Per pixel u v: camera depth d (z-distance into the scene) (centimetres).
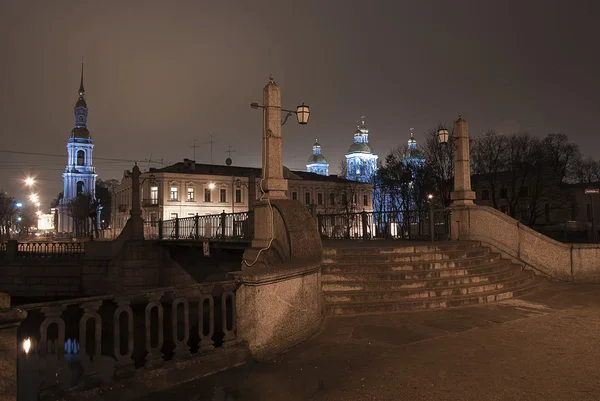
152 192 6250
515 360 584
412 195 4794
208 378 532
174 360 538
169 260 2917
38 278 3222
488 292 1000
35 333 1778
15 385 376
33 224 14988
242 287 618
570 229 4247
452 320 807
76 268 3209
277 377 535
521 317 830
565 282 1270
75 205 8306
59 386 454
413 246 1133
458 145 1391
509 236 1263
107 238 7562
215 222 2195
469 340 681
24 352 1351
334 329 748
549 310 891
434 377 527
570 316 838
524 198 5519
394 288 948
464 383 507
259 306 611
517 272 1185
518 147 4962
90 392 451
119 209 7238
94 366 481
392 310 873
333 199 7294
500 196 5569
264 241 901
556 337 694
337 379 527
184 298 562
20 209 11144
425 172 4334
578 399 461
